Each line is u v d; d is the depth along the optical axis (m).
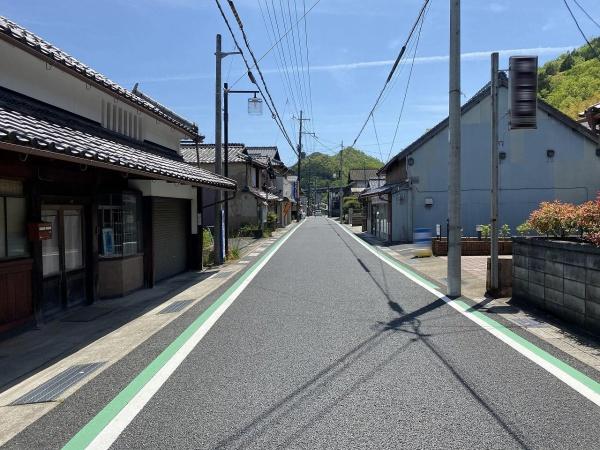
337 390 4.31
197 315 7.58
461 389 4.29
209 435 3.50
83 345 6.15
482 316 7.14
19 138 4.63
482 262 13.81
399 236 21.86
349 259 15.69
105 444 3.40
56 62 7.32
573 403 3.96
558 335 6.04
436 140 21.36
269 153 48.16
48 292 7.67
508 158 20.97
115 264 9.46
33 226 6.84
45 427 3.70
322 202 125.38
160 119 12.18
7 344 6.21
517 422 3.62
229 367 5.01
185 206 13.73
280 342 5.92
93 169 8.19
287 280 11.19
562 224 7.43
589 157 20.78
